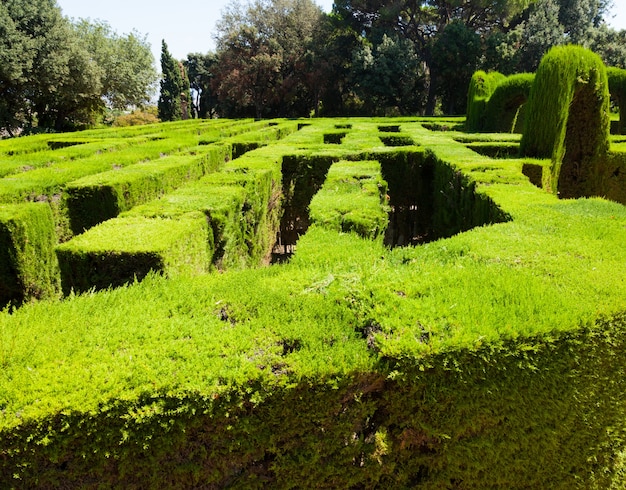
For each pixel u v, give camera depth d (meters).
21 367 2.09
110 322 2.48
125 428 1.96
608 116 9.18
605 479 2.76
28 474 1.94
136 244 4.03
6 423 1.84
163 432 2.00
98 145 11.79
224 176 6.79
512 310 2.48
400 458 2.39
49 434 1.89
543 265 3.15
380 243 4.18
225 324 2.48
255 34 39.22
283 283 2.99
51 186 7.06
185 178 8.87
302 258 3.56
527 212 4.56
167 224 4.62
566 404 2.46
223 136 16.48
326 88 41.03
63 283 4.05
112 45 32.28
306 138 12.63
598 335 2.43
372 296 2.73
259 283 3.00
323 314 2.54
